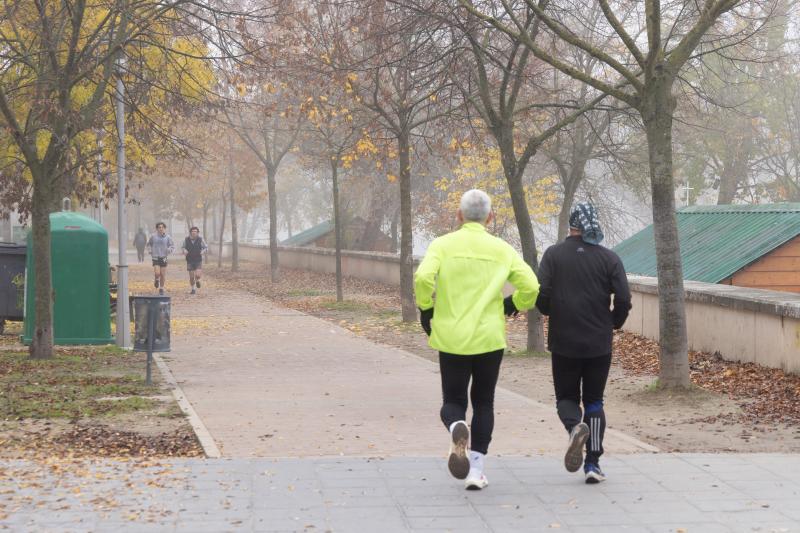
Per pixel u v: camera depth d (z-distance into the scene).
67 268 32.31
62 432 16.95
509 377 26.14
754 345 26.73
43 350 28.38
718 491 12.38
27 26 29.55
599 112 53.56
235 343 34.00
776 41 51.44
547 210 71.12
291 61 34.75
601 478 12.84
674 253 22.08
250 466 13.63
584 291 12.83
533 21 30.66
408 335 37.91
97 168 38.28
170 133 35.81
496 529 10.73
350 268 75.31
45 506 11.45
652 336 34.56
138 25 29.62
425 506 11.65
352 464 13.86
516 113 31.52
